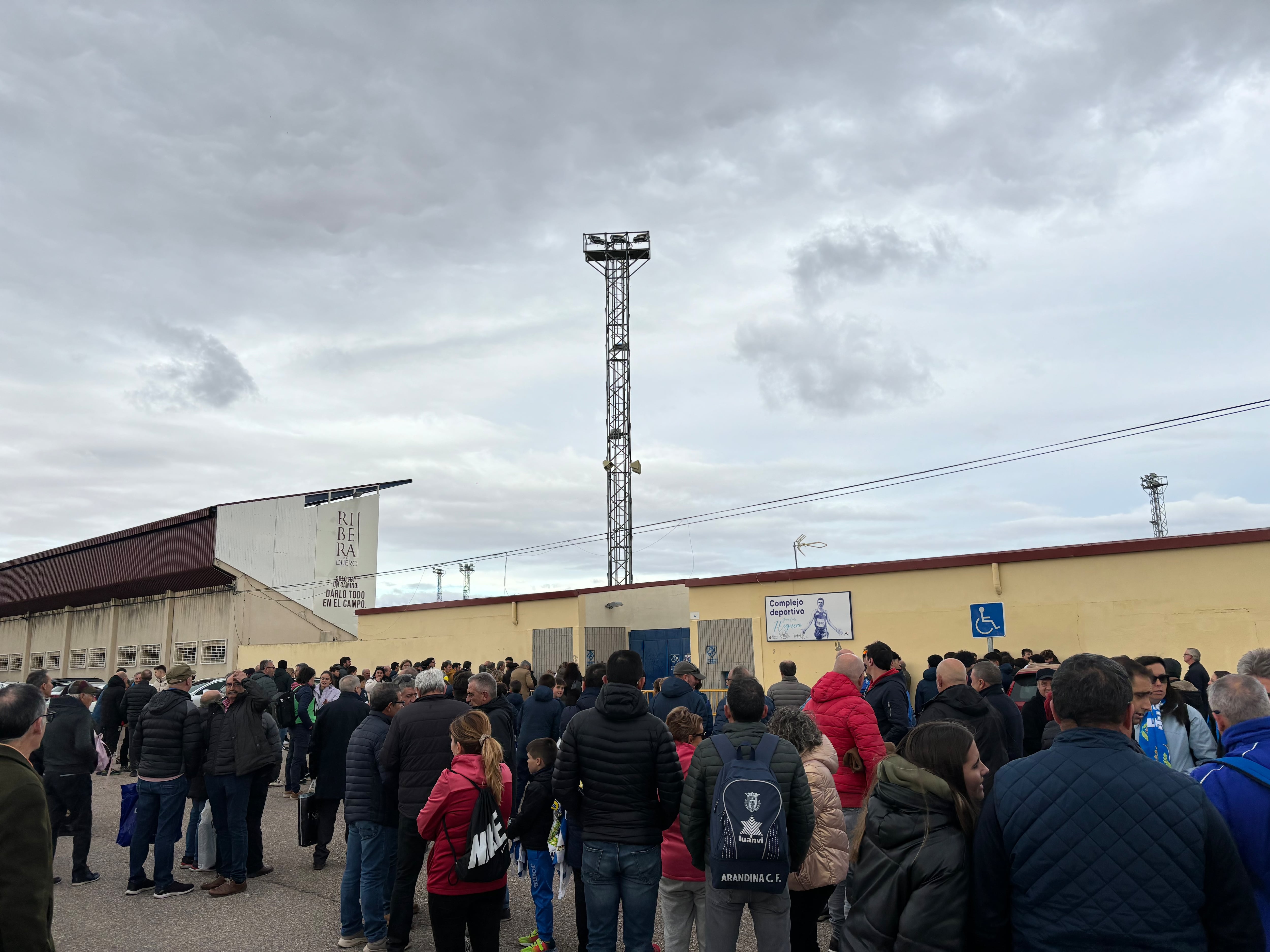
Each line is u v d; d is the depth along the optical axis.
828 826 4.91
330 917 7.00
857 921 2.96
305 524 37.50
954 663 5.72
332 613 37.62
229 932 6.64
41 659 45.66
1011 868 2.69
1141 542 14.55
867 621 17.31
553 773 5.61
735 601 19.08
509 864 5.12
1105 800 2.57
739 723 4.61
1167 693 5.64
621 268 37.03
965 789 2.98
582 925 5.88
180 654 36.81
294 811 11.98
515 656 25.95
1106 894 2.51
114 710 16.14
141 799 7.76
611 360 36.38
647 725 4.92
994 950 2.73
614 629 25.77
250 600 35.38
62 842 10.19
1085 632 14.92
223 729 7.81
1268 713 3.29
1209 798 2.86
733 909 4.30
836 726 6.04
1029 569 15.65
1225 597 13.73
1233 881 2.52
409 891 6.01
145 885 7.79
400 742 6.13
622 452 35.50
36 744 3.61
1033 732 7.50
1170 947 2.46
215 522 34.97
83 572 42.34
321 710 8.62
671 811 4.82
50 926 3.01
